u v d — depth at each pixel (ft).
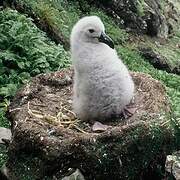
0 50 7.72
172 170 5.08
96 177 4.78
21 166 5.05
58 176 4.81
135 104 5.61
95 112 5.50
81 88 5.46
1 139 5.90
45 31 9.78
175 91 9.44
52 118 5.38
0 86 7.23
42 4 10.39
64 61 8.06
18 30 7.97
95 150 4.73
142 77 6.01
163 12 15.93
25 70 7.59
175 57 13.64
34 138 4.90
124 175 4.84
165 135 4.97
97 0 13.39
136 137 4.79
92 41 5.47
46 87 5.98
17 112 5.41
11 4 9.61
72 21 11.46
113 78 5.39
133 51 12.47
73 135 4.91
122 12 13.60
